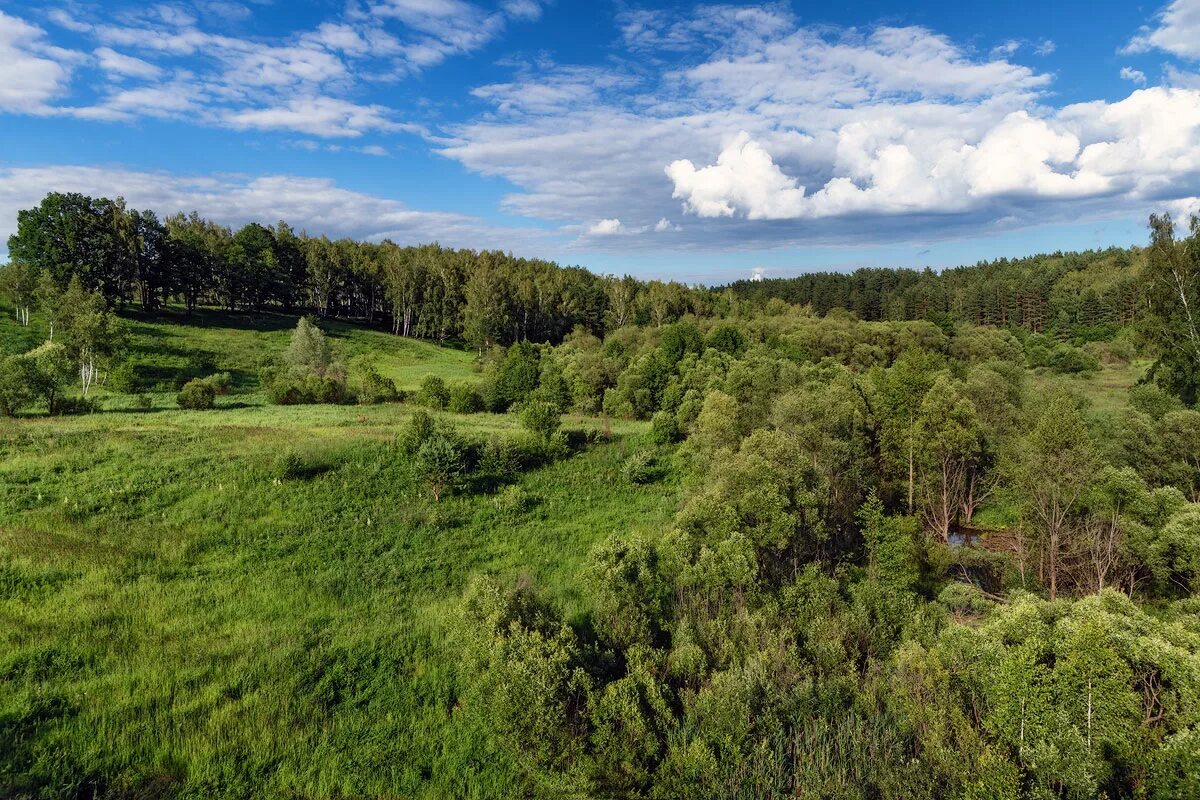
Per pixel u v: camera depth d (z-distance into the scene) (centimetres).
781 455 2694
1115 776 1142
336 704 1603
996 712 1286
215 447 3306
